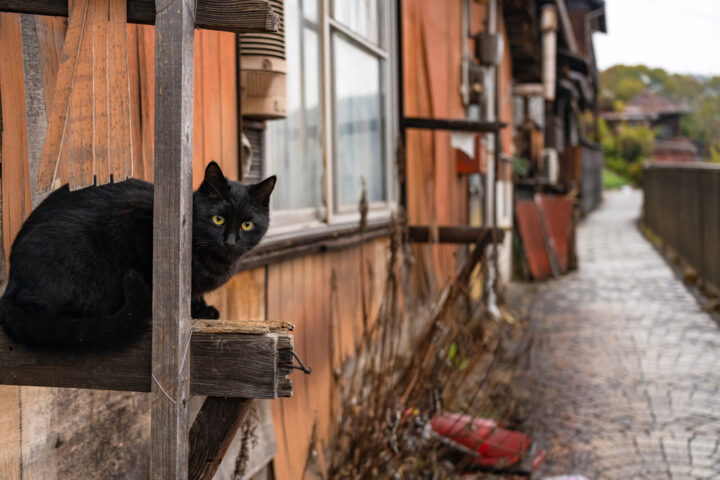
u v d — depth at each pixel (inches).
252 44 133.3
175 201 60.6
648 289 454.6
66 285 68.1
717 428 205.6
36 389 79.6
